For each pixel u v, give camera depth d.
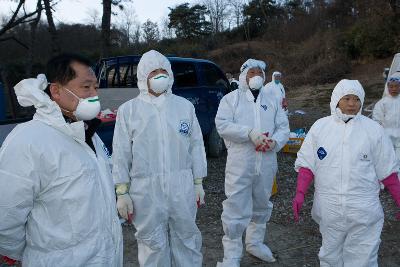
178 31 48.75
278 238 4.63
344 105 2.99
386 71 8.64
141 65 3.09
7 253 1.86
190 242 3.21
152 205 3.04
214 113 8.12
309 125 12.62
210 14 48.56
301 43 32.84
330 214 3.05
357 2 27.28
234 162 3.81
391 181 3.01
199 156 3.24
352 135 3.01
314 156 3.17
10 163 1.71
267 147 3.67
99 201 1.90
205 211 5.50
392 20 22.62
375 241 2.99
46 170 1.75
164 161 3.04
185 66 7.47
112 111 5.87
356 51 23.67
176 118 3.11
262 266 4.00
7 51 19.61
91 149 1.95
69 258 1.81
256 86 3.80
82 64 1.93
